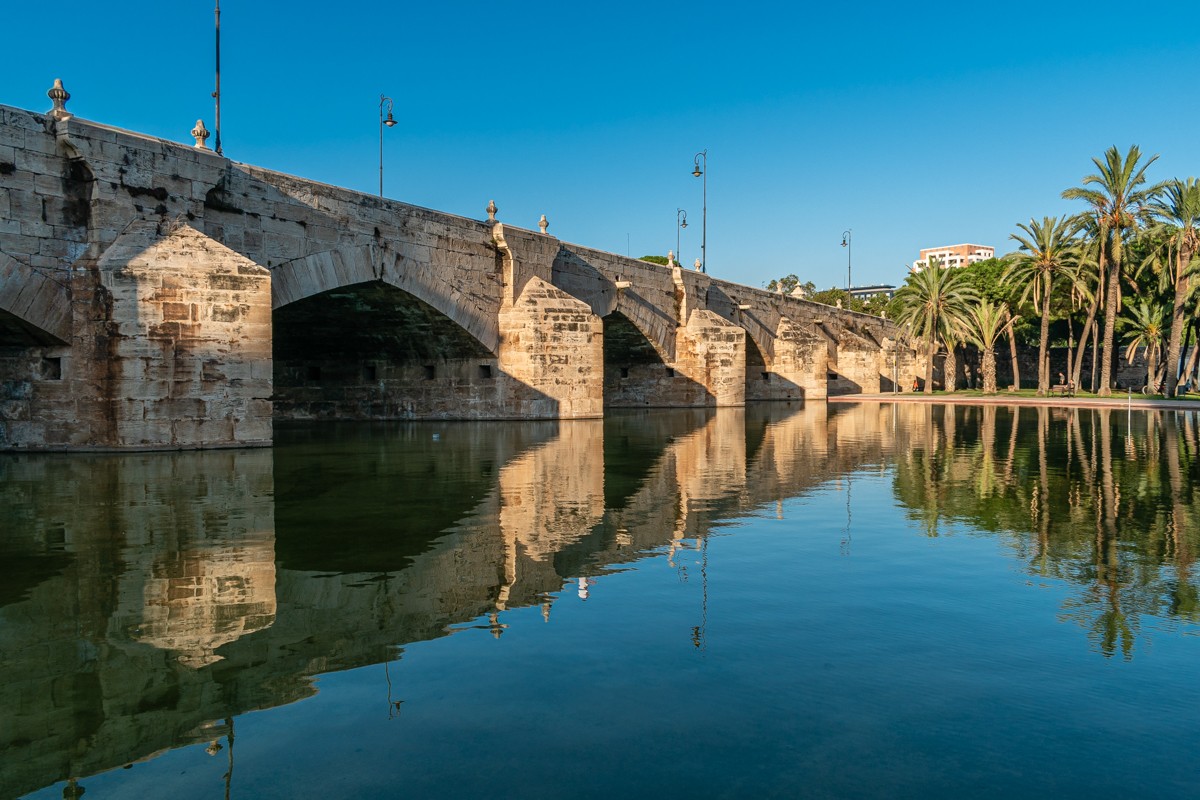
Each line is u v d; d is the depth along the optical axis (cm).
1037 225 6041
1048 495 1440
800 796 444
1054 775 466
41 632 713
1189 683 591
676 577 886
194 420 2105
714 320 5131
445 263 3288
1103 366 5709
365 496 1414
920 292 7006
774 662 635
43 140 1973
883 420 3644
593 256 4294
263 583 861
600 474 1720
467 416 3697
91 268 2030
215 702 573
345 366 3919
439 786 459
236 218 2422
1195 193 5131
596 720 538
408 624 731
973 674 610
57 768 486
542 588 843
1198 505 1333
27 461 1858
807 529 1141
